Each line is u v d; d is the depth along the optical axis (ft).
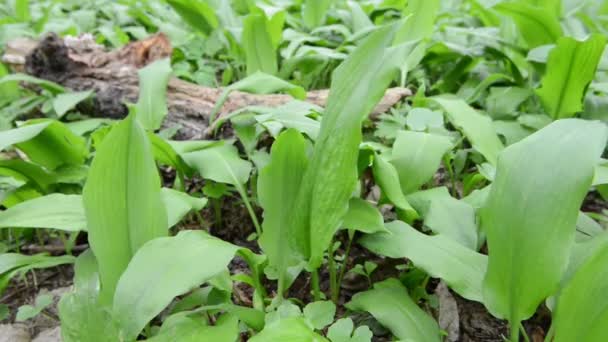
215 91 3.00
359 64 1.56
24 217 1.74
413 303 1.69
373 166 1.86
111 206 1.55
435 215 1.85
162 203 1.61
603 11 4.18
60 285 2.17
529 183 1.38
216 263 1.45
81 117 3.29
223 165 2.15
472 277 1.61
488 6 3.13
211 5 4.30
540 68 2.96
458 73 3.40
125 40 4.50
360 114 1.45
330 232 1.54
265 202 1.73
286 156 1.72
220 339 1.41
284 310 1.59
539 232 1.34
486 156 2.10
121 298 1.37
